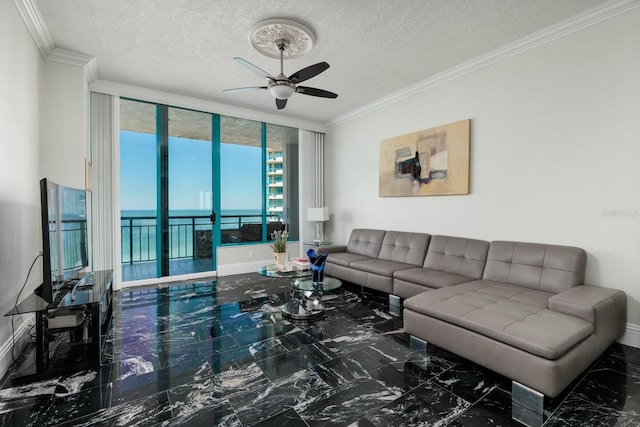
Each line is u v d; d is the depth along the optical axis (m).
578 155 2.64
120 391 1.82
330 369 2.08
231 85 4.04
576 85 2.64
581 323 1.84
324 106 4.91
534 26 2.72
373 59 3.32
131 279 4.37
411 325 2.35
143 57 3.27
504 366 1.76
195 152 4.75
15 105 2.24
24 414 1.61
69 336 2.43
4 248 2.05
